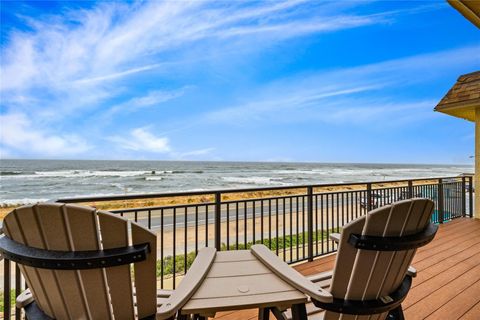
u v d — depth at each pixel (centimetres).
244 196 1557
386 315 128
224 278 118
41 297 105
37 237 93
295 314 106
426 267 289
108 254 88
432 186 506
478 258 317
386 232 106
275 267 124
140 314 100
